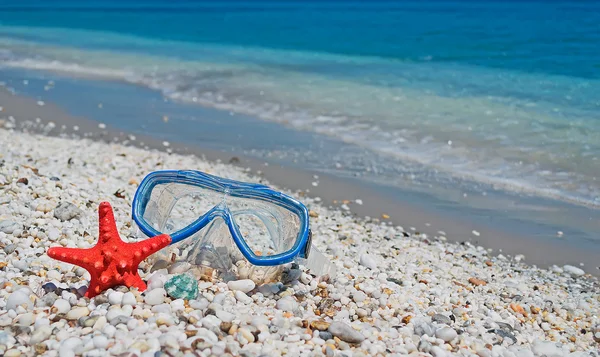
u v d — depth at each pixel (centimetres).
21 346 55
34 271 68
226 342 58
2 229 77
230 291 68
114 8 590
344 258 85
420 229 105
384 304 71
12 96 195
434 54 254
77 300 63
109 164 119
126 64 262
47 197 90
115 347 55
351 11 484
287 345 59
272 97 196
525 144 142
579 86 183
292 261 70
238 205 77
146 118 172
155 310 61
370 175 129
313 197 117
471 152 140
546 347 66
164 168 121
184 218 91
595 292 86
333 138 154
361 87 204
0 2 673
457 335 65
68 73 243
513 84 193
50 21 460
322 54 275
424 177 128
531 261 96
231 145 148
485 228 106
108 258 63
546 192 120
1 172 96
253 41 327
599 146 138
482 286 84
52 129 156
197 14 501
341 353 59
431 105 177
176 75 235
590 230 106
